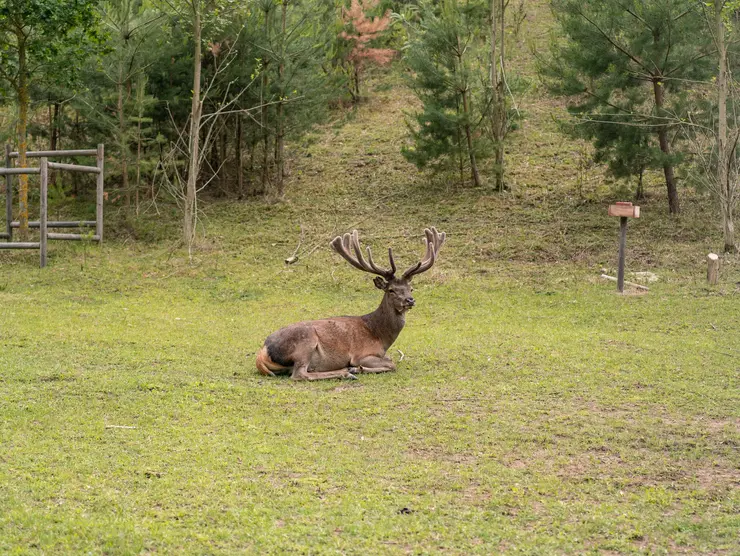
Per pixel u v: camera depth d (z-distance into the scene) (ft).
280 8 64.59
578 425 23.91
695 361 31.42
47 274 50.06
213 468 20.31
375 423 23.97
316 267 50.57
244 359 32.17
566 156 65.31
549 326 38.50
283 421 24.09
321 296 45.85
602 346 34.06
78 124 64.44
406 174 65.05
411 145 68.74
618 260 47.03
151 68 60.03
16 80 58.54
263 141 70.23
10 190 57.06
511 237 53.42
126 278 49.34
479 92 61.67
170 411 24.93
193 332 37.37
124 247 56.08
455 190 61.62
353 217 58.65
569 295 44.09
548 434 23.11
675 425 23.97
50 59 53.62
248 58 61.26
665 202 57.41
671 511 18.29
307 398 26.43
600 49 53.36
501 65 59.11
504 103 60.34
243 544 16.34
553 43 57.16
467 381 28.81
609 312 40.45
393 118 75.61
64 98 61.46
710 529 17.29
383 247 53.26
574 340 35.17
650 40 52.80
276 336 29.14
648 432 23.27
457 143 60.75
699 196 58.13
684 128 53.11
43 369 29.68
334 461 20.95
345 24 76.59
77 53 54.60
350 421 24.17
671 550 16.49
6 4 51.85
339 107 78.74
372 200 61.36
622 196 58.03
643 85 59.47
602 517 17.80
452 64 59.62
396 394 27.02
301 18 62.03
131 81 60.39
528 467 20.77
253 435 22.89
